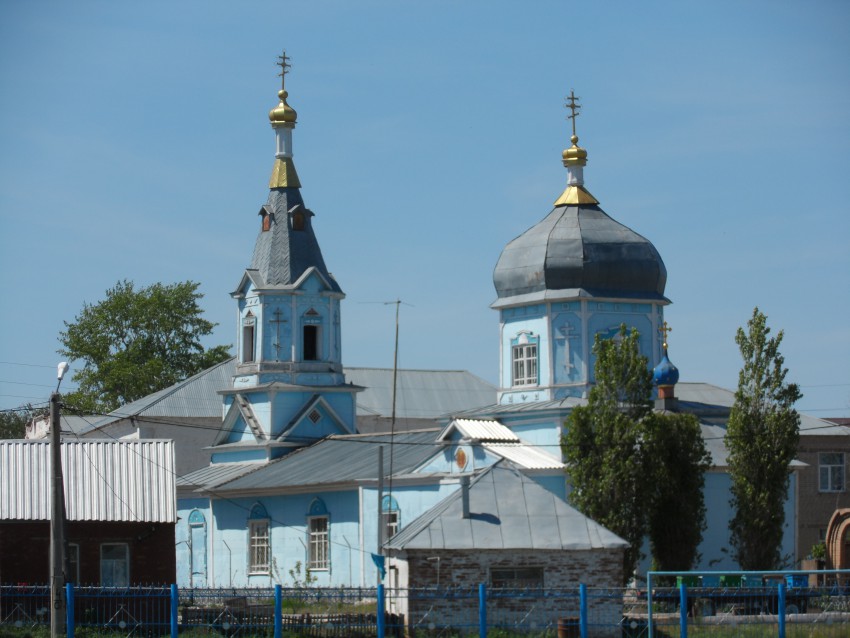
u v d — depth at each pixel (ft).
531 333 238.89
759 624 159.94
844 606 165.48
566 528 168.96
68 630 152.05
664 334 236.63
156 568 191.62
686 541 199.52
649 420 199.82
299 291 266.98
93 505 189.98
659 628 159.43
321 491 237.04
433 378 339.98
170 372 399.65
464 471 215.92
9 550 185.57
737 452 206.80
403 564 165.37
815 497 270.26
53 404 154.40
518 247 242.37
